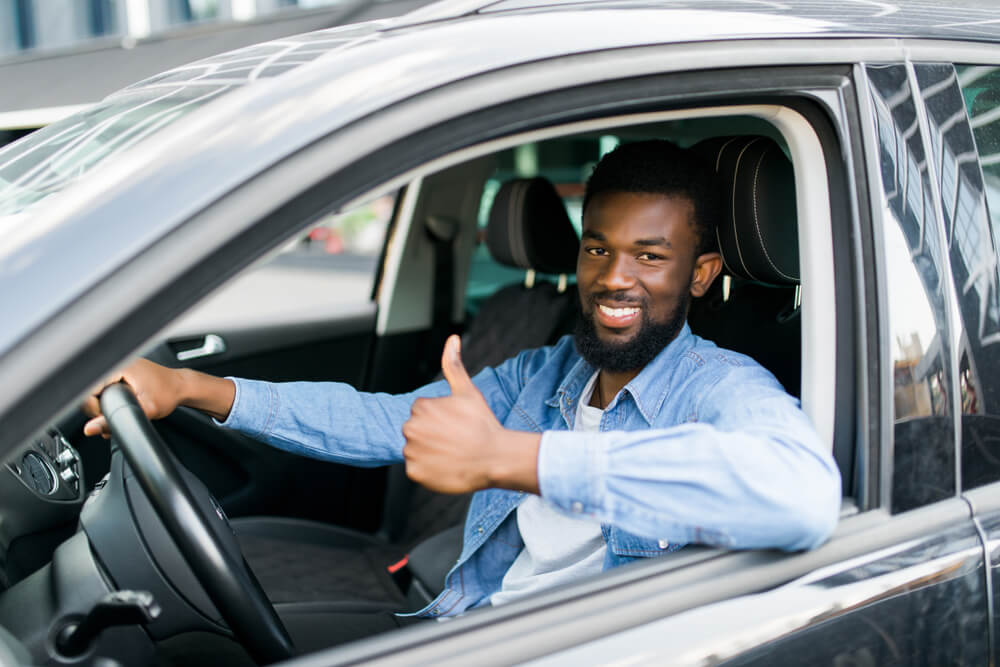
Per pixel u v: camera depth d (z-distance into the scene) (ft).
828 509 3.12
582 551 4.15
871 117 3.49
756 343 5.16
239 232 2.43
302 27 7.95
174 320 2.35
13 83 8.67
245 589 3.63
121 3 12.13
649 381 4.12
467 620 2.82
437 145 2.73
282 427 4.55
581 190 8.54
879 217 3.45
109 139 3.08
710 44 3.22
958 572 3.47
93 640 2.93
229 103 2.74
